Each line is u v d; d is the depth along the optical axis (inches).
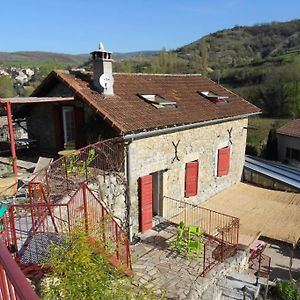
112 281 204.4
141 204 447.5
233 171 677.9
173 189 514.3
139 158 441.1
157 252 402.0
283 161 1096.2
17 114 579.5
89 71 541.6
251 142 1182.9
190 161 540.7
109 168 428.8
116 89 514.3
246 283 381.1
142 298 206.2
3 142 601.6
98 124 463.5
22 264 221.8
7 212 263.6
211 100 636.1
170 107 522.9
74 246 187.5
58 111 528.4
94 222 284.5
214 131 587.8
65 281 171.0
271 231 493.7
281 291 396.2
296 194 635.5
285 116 1438.2
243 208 574.6
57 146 545.0
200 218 522.9
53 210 301.4
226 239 458.9
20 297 70.4
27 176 419.8
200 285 334.6
